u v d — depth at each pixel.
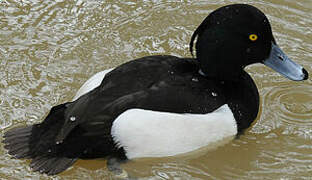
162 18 9.73
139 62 7.03
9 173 6.90
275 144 7.48
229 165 7.16
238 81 7.38
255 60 7.30
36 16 9.55
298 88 8.45
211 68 7.16
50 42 9.03
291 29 9.45
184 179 6.95
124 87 6.65
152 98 6.55
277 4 9.98
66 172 7.02
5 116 7.62
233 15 7.00
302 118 7.91
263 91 8.38
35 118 7.62
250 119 7.35
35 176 6.92
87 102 6.58
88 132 6.44
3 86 8.12
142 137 6.42
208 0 10.08
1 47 8.84
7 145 6.76
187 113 6.64
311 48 9.09
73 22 9.49
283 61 7.27
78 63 8.66
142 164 6.82
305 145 7.45
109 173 6.98
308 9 9.85
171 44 9.20
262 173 7.07
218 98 6.98
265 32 7.07
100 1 9.98
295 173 7.01
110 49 9.00
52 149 6.53
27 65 8.53
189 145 6.70
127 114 6.40
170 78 6.80
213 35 7.04
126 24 9.55
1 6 9.70
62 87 8.18
